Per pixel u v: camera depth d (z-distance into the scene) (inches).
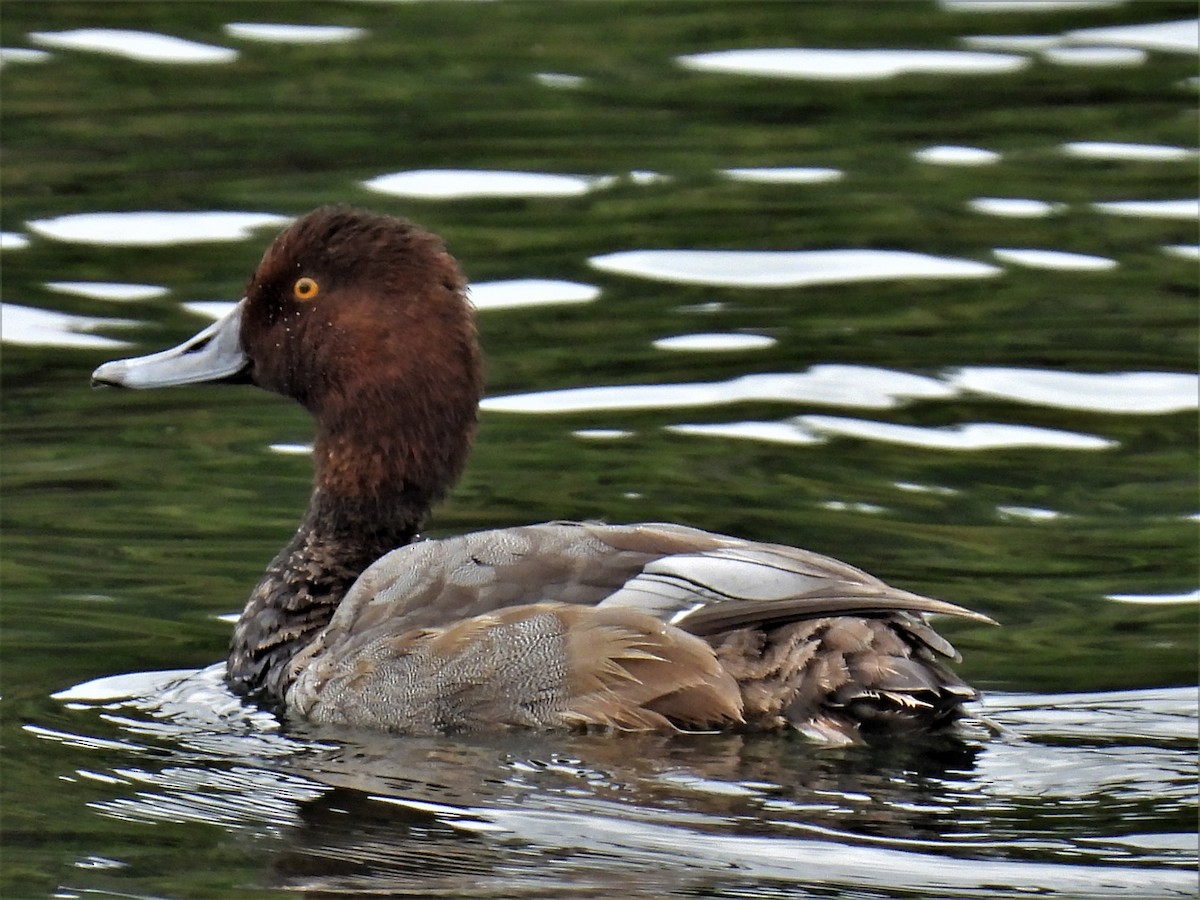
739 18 978.1
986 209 749.3
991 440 562.3
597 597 394.0
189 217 735.1
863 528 502.3
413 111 848.3
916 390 597.0
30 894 332.8
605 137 824.9
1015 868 333.4
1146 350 624.1
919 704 373.7
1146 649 432.8
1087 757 376.8
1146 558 484.4
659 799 361.7
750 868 335.3
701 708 380.2
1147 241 716.0
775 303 666.2
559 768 375.2
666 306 663.8
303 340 454.3
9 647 441.1
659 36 952.9
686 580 390.3
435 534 497.4
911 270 691.4
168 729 402.9
